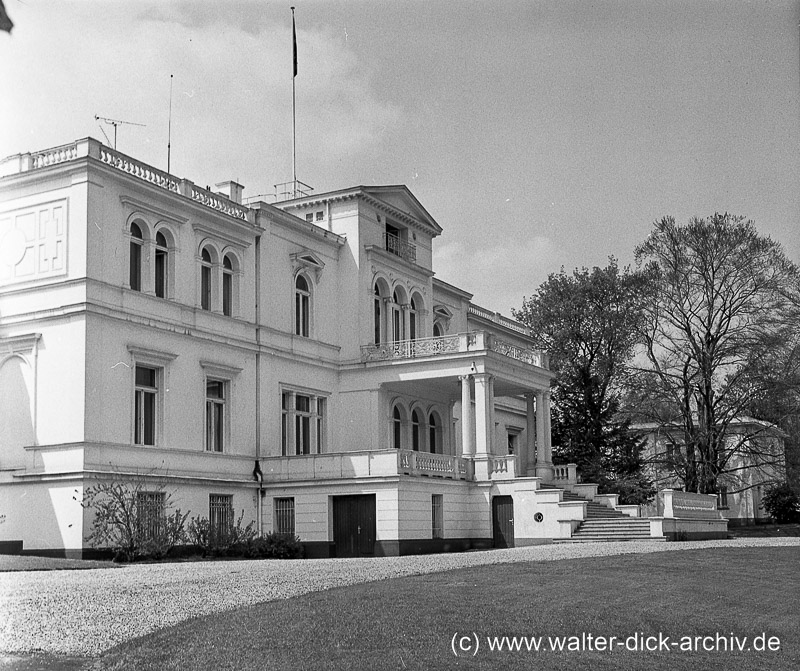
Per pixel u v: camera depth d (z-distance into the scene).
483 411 38.94
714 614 14.95
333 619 12.76
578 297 56.44
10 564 23.17
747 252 46.75
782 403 46.47
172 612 13.62
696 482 47.94
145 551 28.00
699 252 47.31
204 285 34.81
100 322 29.41
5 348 30.30
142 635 11.80
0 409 30.14
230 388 35.03
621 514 38.62
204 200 34.84
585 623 13.49
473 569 20.80
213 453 33.69
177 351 32.47
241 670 10.02
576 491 40.88
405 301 44.97
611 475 53.81
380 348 41.50
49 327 29.53
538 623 13.27
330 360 41.16
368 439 40.91
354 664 10.34
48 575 20.36
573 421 55.62
